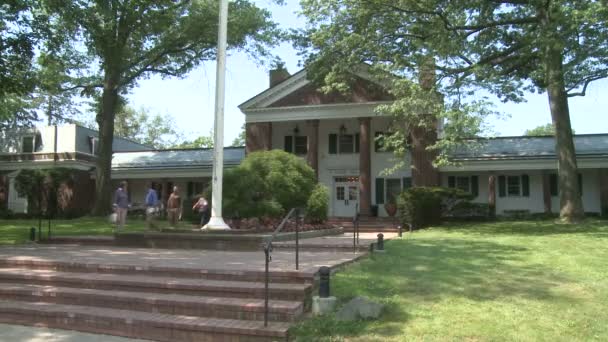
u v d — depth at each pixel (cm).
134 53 3228
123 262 1040
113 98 3238
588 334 650
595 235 1633
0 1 1839
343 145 3453
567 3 1850
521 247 1330
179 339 709
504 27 2455
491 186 3072
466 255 1167
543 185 3055
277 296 781
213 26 3078
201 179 3928
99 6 2161
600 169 3022
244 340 679
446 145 2116
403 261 1069
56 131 4088
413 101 2131
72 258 1140
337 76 2500
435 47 2136
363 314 703
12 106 3938
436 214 2492
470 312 720
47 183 3856
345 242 1466
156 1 2586
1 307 836
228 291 808
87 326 770
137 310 799
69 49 2931
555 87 2128
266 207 1877
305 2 2339
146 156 4131
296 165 2103
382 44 2398
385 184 3303
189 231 1573
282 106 3341
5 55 2009
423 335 645
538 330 658
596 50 2014
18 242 1738
